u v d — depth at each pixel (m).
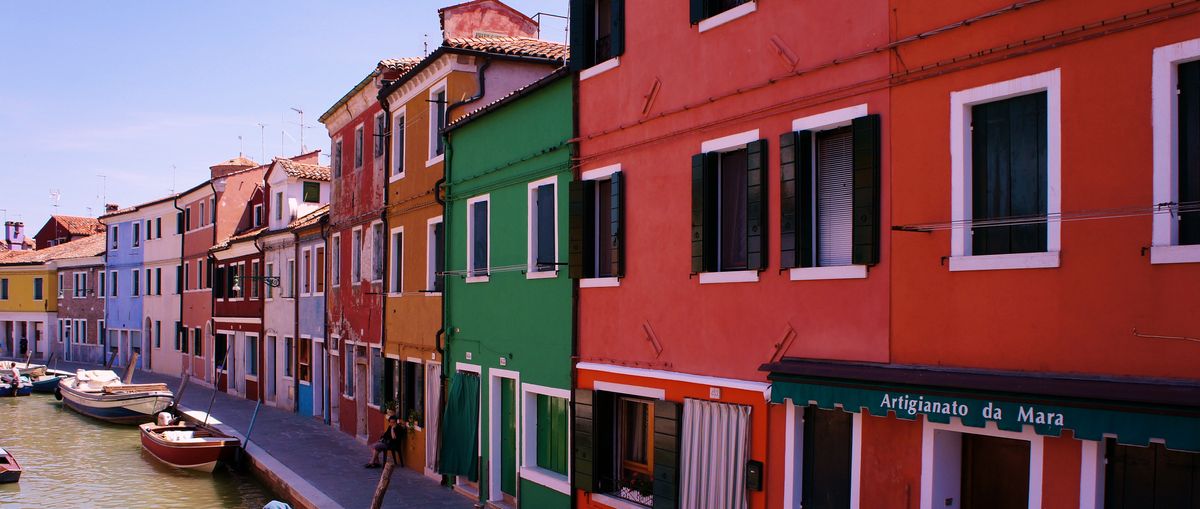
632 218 10.91
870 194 7.74
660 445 10.17
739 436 9.05
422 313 17.45
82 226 64.44
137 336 45.91
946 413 6.75
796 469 8.43
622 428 11.43
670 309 10.20
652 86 10.59
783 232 8.62
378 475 17.16
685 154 10.03
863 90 7.92
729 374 9.30
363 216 21.30
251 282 31.59
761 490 8.79
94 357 50.69
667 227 10.28
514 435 13.85
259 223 33.66
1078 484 6.31
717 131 9.57
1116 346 6.11
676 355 10.09
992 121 7.02
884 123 7.74
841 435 8.14
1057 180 6.47
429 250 17.19
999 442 7.23
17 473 20.14
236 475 20.58
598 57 11.95
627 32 11.07
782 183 8.64
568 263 12.04
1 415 32.47
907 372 7.29
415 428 17.70
